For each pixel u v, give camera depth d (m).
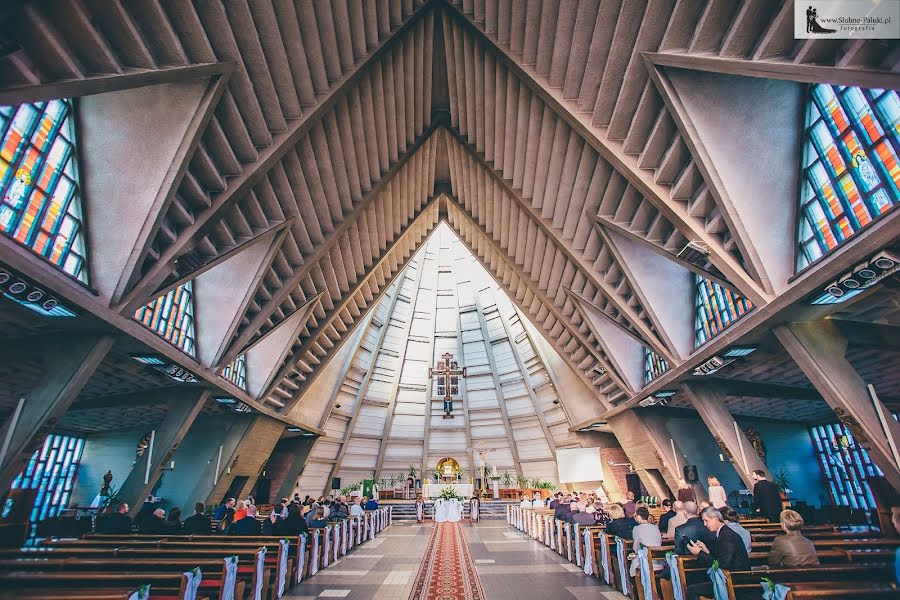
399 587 6.82
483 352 24.81
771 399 13.73
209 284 11.85
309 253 12.97
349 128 11.39
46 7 5.38
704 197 8.49
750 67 6.45
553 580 7.25
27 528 7.40
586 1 8.24
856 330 8.09
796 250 7.77
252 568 5.56
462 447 24.89
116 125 7.67
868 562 4.96
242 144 9.23
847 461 15.55
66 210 7.46
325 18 9.02
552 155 11.38
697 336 11.59
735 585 3.95
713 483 8.84
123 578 4.21
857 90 6.37
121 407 12.41
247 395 13.89
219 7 7.32
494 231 15.90
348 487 23.36
